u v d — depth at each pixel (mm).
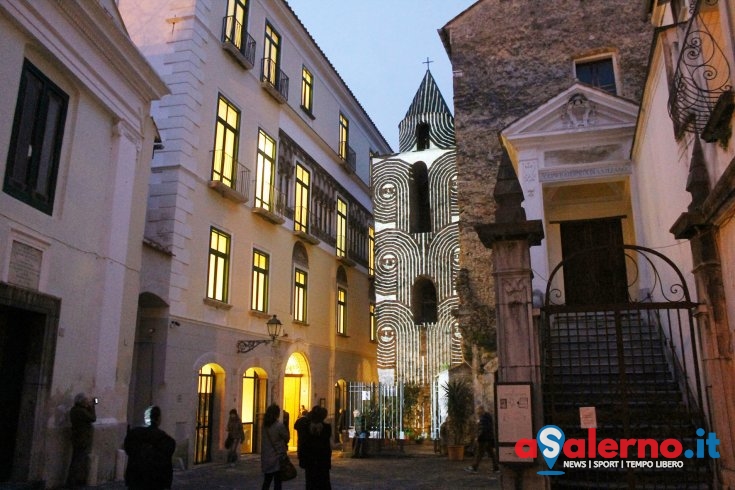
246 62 20172
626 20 19516
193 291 17031
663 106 10773
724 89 7918
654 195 12609
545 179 15508
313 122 26344
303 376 24312
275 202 22031
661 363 11617
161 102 17281
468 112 20203
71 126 11367
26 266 9938
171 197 16500
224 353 18375
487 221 19281
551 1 20375
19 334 10266
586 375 11492
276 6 22859
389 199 26969
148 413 6789
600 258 16844
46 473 10305
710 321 7531
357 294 30953
